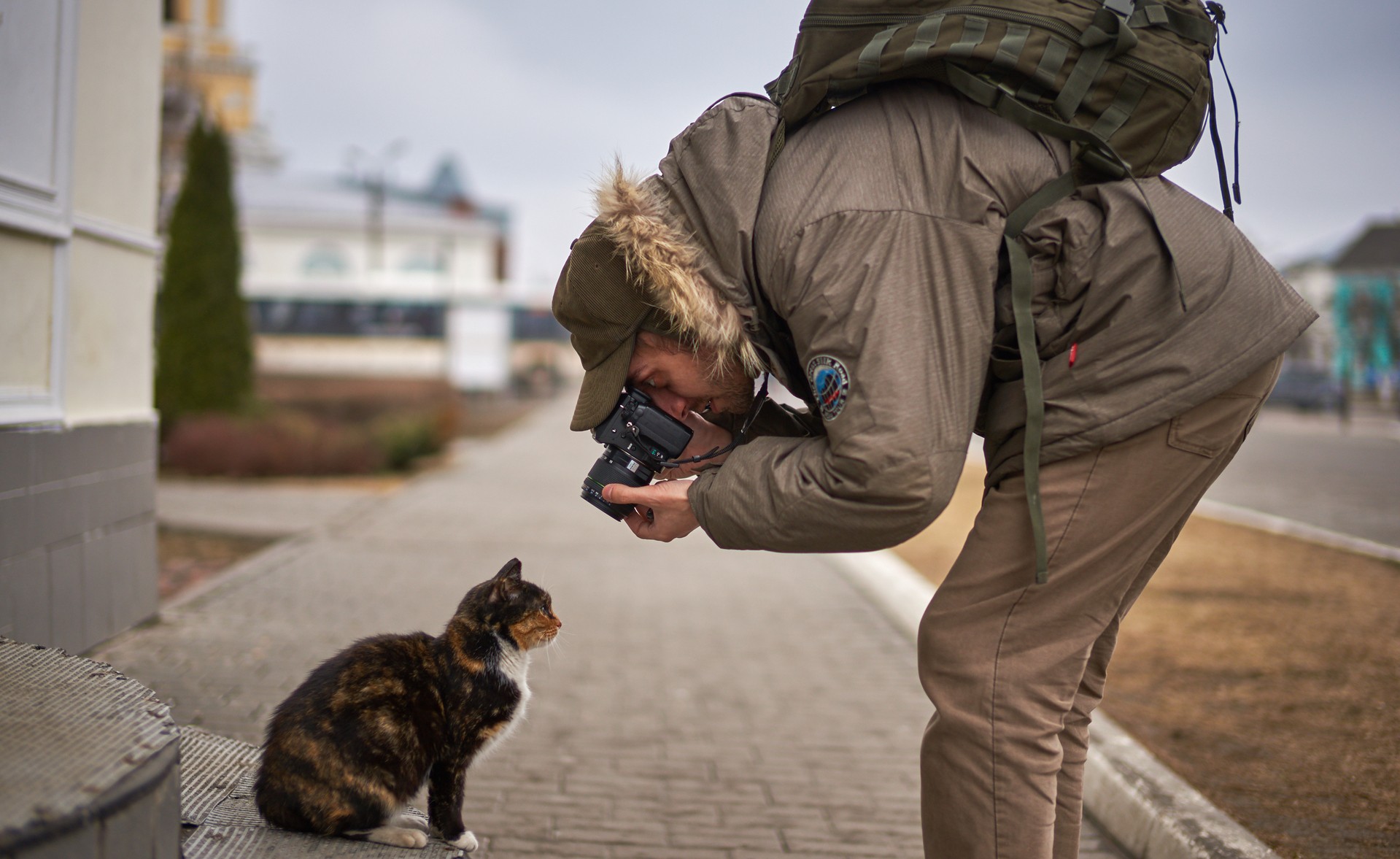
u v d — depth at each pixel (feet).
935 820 6.91
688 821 11.65
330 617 19.92
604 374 7.35
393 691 7.97
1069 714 7.85
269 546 29.30
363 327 113.09
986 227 6.15
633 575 27.22
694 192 6.76
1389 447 78.84
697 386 7.55
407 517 35.83
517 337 124.77
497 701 8.53
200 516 33.35
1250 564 27.04
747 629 21.72
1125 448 6.42
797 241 6.29
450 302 114.83
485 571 26.30
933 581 26.17
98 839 4.74
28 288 13.47
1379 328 183.11
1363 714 14.56
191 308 52.70
